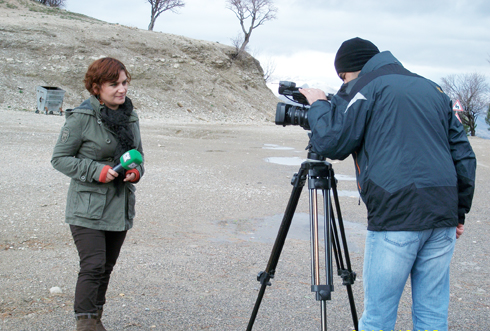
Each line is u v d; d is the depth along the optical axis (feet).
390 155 7.15
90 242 8.76
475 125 167.84
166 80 120.47
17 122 60.13
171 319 10.62
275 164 38.42
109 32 123.54
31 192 22.71
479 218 22.39
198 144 52.47
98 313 9.57
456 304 12.17
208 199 23.97
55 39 109.29
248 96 140.46
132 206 9.61
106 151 9.18
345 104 7.55
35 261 13.99
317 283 7.73
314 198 8.13
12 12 127.65
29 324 10.01
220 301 11.75
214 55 142.10
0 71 95.40
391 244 7.18
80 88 103.14
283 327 10.43
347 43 8.45
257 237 17.99
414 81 7.48
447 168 7.21
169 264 14.34
